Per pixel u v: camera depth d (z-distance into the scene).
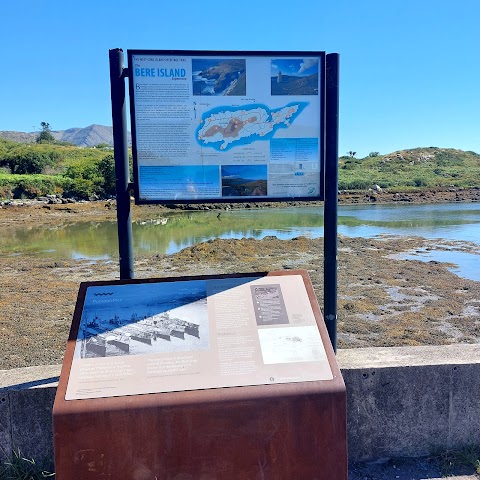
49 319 8.42
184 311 2.56
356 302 9.23
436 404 2.75
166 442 2.19
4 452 2.58
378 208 39.56
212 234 21.28
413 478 2.59
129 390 2.22
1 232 23.84
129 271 3.06
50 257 15.76
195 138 2.98
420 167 80.50
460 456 2.72
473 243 17.77
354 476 2.62
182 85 2.94
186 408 2.20
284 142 3.03
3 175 43.81
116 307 2.57
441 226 24.39
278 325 2.52
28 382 2.66
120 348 2.37
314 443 2.27
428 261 14.20
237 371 2.32
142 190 3.00
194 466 2.21
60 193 42.06
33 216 31.98
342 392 2.29
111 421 2.17
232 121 2.99
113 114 2.93
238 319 2.53
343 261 13.79
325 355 2.41
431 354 2.92
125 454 2.18
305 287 2.71
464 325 7.83
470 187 58.16
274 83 2.99
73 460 2.16
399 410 2.74
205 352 2.38
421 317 8.28
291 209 37.34
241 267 12.91
